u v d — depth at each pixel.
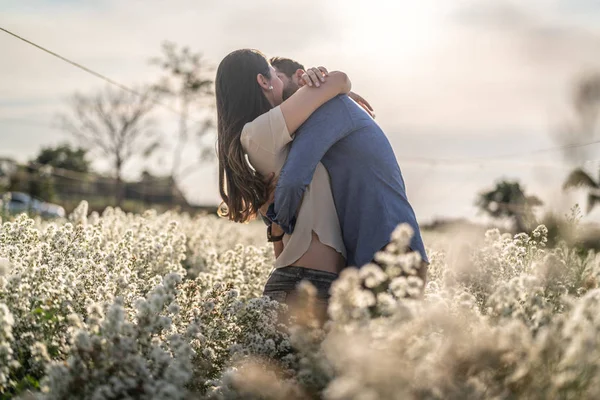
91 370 2.60
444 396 2.20
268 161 3.64
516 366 2.33
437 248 5.93
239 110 3.79
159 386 2.53
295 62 4.15
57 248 4.18
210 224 10.07
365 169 3.50
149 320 2.75
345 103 3.62
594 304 2.43
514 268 3.96
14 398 2.62
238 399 2.69
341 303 2.37
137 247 4.77
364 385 2.05
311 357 2.52
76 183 30.33
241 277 4.96
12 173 27.56
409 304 2.38
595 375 2.12
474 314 2.71
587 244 5.87
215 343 3.35
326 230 3.49
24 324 3.05
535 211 6.20
